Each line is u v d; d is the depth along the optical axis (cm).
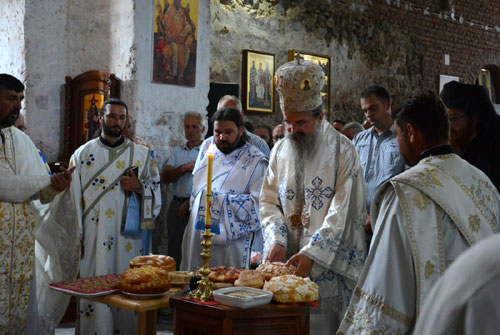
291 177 257
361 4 888
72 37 519
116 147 384
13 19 505
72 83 505
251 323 198
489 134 222
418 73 981
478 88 227
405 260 154
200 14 533
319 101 254
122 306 230
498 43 1119
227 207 343
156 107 504
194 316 204
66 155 502
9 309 302
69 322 444
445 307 51
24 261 310
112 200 374
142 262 275
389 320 150
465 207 158
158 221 504
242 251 346
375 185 361
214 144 371
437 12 1012
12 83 301
